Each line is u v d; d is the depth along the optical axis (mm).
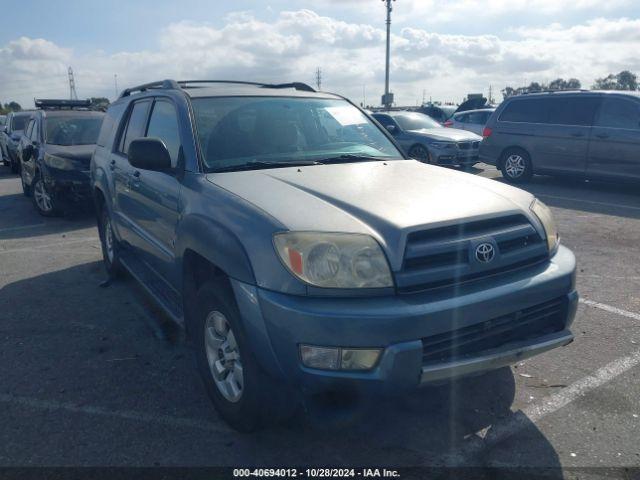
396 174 3834
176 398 3754
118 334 4781
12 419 3525
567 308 3301
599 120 10750
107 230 6156
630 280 5875
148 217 4488
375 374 2705
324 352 2695
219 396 3402
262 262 2865
